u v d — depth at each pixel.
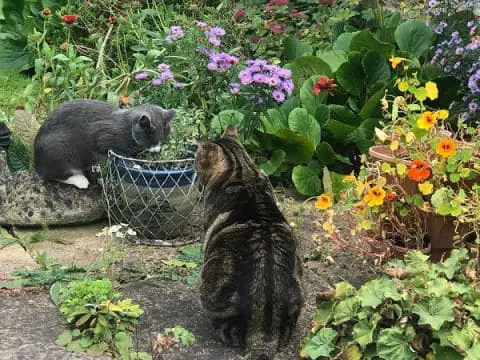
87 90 2.93
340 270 2.24
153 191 2.31
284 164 2.85
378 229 2.18
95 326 1.85
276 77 2.68
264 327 1.79
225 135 2.12
